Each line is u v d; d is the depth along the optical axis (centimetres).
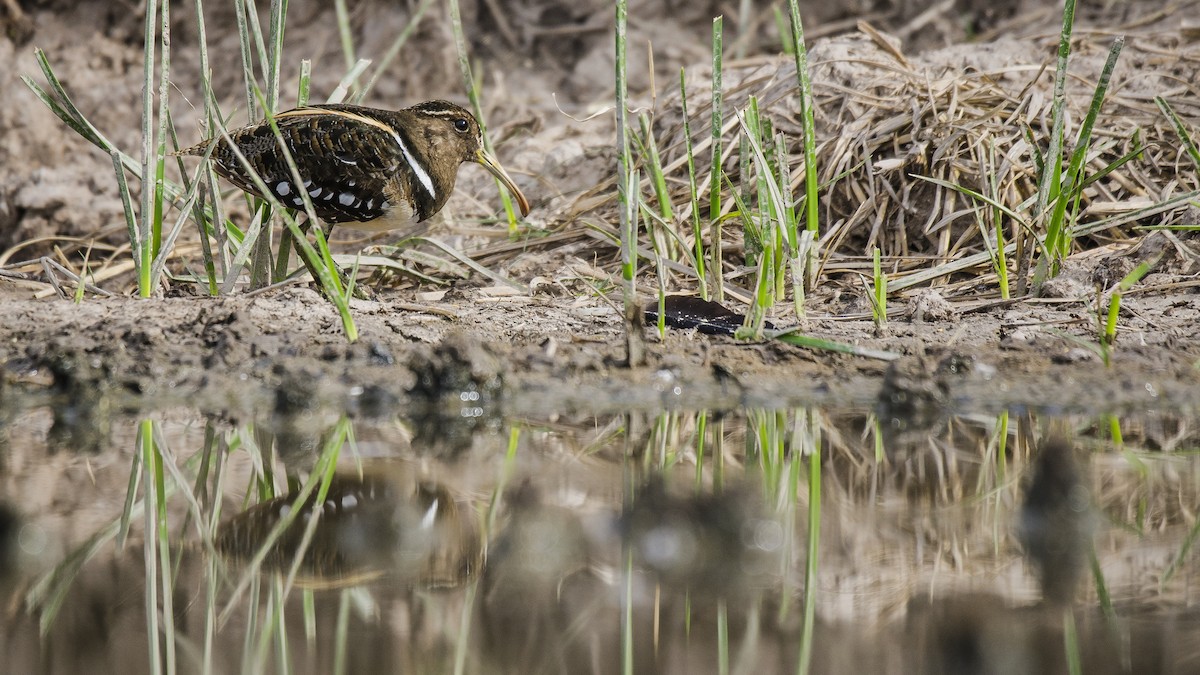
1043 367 804
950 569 528
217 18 1515
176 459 683
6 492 621
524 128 1377
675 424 739
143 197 889
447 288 1041
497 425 742
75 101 1462
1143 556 536
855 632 473
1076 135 1068
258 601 520
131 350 817
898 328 875
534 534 567
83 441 708
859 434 717
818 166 1105
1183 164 1055
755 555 550
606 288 990
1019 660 441
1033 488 584
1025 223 916
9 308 878
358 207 988
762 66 1268
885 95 1139
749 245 958
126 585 532
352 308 900
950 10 1477
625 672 447
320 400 777
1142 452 667
